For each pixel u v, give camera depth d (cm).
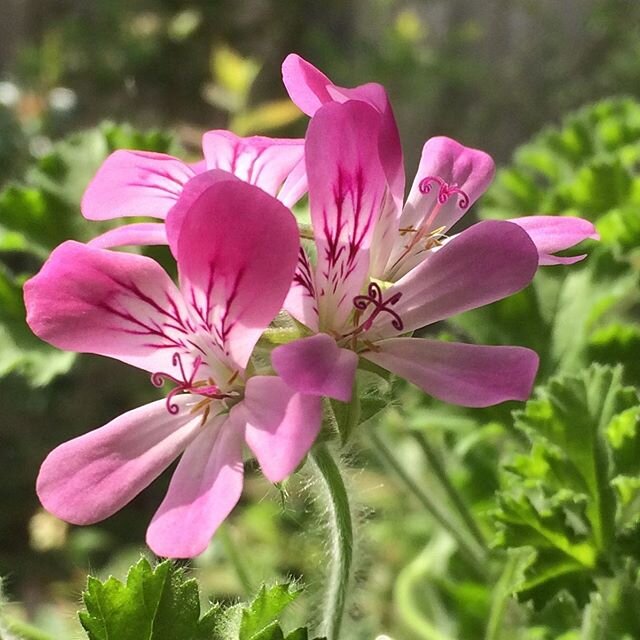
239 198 6
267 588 7
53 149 13
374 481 16
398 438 15
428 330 15
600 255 12
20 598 19
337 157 6
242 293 6
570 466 9
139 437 6
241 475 6
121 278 6
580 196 13
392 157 7
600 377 10
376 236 7
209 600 9
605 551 9
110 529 20
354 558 8
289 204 7
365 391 7
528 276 6
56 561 20
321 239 6
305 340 6
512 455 10
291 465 5
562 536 9
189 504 6
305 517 12
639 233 12
